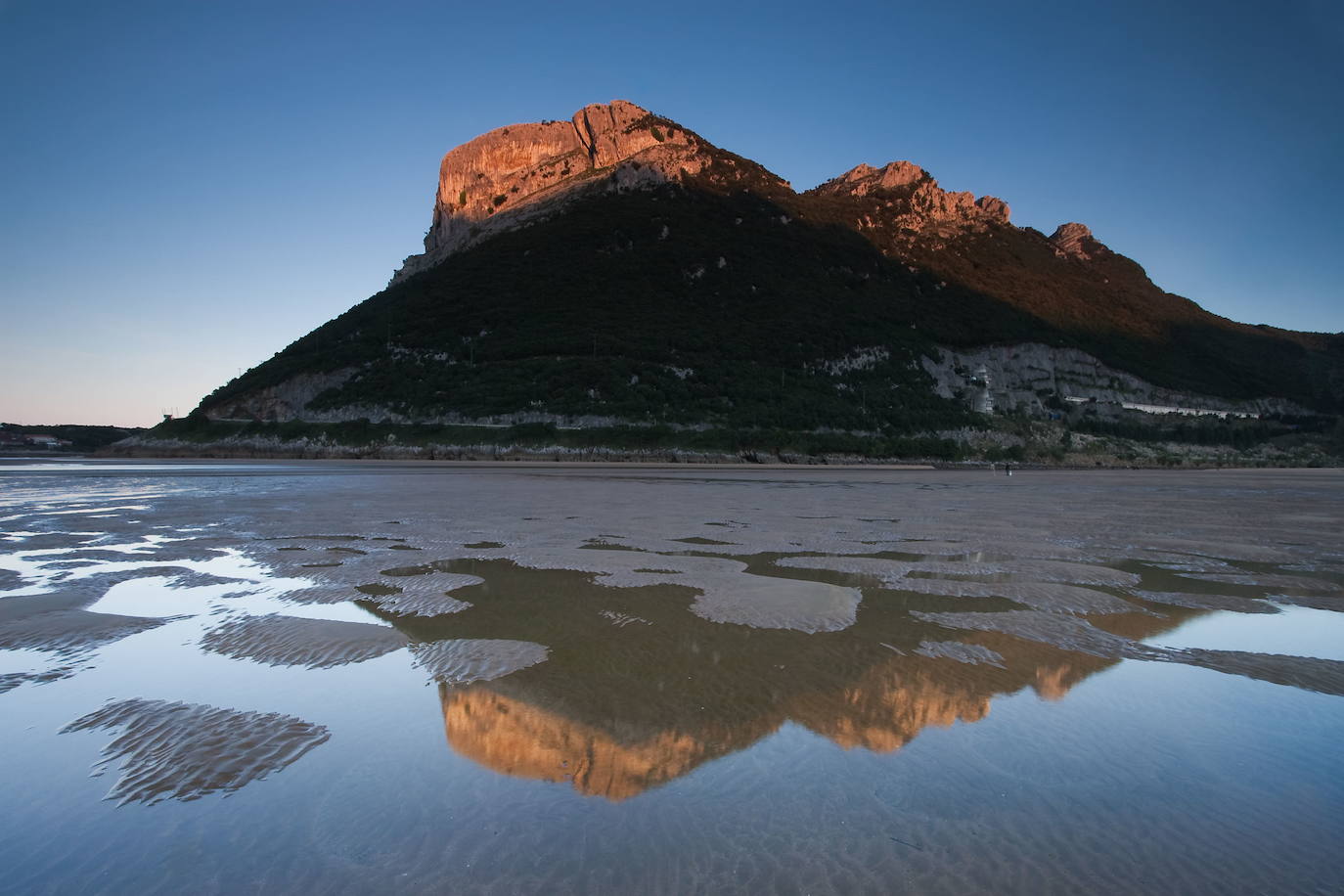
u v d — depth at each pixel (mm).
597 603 7312
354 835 2893
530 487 28312
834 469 63250
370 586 8156
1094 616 6871
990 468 73000
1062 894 2492
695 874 2617
